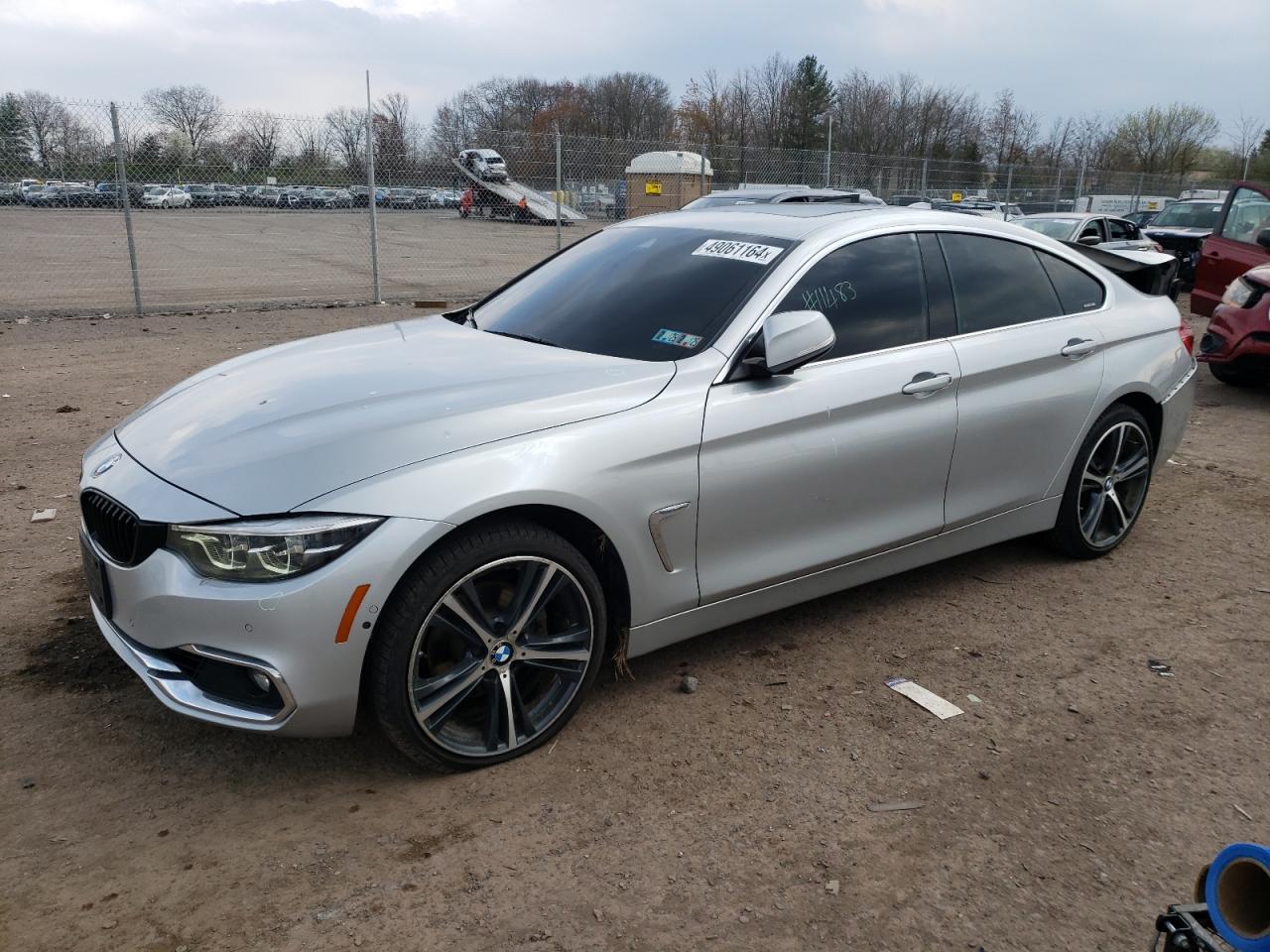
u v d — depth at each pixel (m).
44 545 4.59
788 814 2.80
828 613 4.16
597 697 3.41
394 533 2.60
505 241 16.89
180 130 12.74
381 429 2.79
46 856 2.55
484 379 3.17
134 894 2.42
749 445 3.29
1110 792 2.96
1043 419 4.22
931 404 3.79
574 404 3.02
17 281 15.00
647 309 3.63
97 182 13.65
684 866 2.58
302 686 2.58
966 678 3.62
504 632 2.88
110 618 2.87
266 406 3.07
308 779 2.91
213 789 2.85
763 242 3.77
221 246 19.41
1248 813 2.88
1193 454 6.89
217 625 2.57
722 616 3.43
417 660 2.74
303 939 2.29
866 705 3.41
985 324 4.08
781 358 3.18
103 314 12.14
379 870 2.53
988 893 2.52
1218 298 10.00
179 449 2.90
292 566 2.54
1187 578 4.63
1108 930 2.41
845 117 58.25
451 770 2.93
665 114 78.62
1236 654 3.88
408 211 16.27
